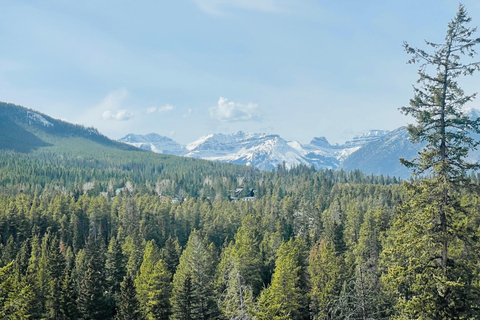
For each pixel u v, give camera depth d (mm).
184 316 52594
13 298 29516
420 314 21516
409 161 22750
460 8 20516
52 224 125625
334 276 55750
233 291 30484
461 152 20953
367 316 29750
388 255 23906
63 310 58312
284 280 53188
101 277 74000
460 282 20359
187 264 69688
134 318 53719
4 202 132750
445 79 21484
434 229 21844
